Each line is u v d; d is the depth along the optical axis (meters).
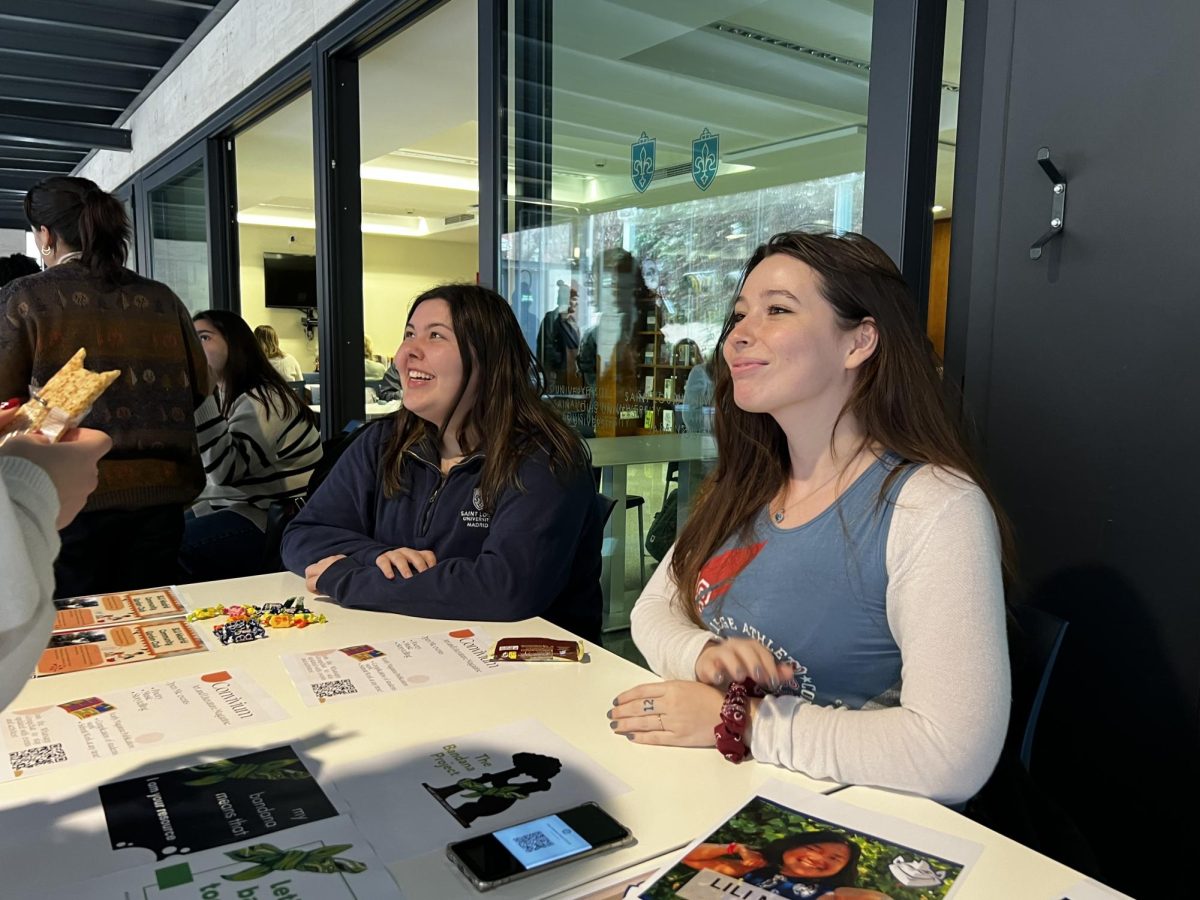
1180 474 1.28
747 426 1.24
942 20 1.56
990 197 1.51
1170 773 1.31
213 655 1.24
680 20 2.14
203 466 2.68
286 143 4.88
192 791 0.84
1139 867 1.35
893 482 1.05
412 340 1.65
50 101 5.61
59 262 2.20
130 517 2.26
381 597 1.47
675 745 0.96
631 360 2.47
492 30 2.64
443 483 1.69
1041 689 1.09
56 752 0.92
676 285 2.28
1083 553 1.41
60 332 2.11
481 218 2.81
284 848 0.74
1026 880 0.71
